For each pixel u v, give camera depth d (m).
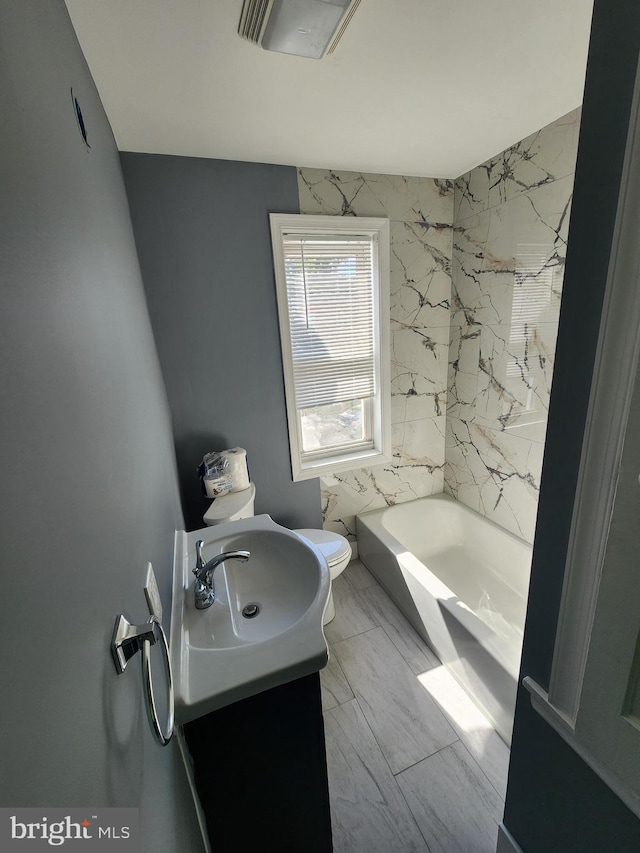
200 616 0.97
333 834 1.17
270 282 1.96
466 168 2.01
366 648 1.84
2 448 0.28
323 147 1.66
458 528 2.54
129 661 0.58
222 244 1.83
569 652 0.78
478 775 1.31
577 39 1.05
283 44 1.01
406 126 1.52
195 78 1.14
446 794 1.26
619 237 0.56
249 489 2.00
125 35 0.94
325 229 1.98
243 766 0.91
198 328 1.89
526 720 0.93
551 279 1.73
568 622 0.77
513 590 2.14
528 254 1.81
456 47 1.07
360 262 2.12
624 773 0.64
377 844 1.15
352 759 1.37
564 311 0.70
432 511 2.62
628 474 0.55
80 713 0.37
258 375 2.06
